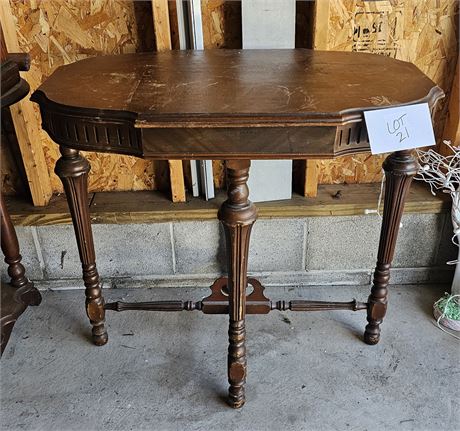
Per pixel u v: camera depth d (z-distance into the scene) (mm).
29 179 1622
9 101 1234
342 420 1309
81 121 1002
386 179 1348
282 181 1649
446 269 1781
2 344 1465
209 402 1367
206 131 958
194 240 1706
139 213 1634
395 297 1749
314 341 1565
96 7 1505
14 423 1311
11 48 1455
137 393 1396
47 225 1660
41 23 1513
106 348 1552
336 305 1496
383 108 985
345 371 1456
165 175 1740
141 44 1566
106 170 1725
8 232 1546
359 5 1521
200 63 1329
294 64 1313
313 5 1478
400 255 1760
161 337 1594
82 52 1565
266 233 1691
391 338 1572
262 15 1468
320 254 1740
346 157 1729
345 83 1142
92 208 1654
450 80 1637
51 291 1793
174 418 1323
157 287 1799
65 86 1140
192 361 1502
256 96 1048
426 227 1701
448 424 1293
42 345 1565
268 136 963
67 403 1368
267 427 1294
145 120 939
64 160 1281
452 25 1560
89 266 1447
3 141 1642
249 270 1768
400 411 1331
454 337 1572
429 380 1423
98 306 1499
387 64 1314
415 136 1011
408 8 1530
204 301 1486
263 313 1495
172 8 1519
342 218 1669
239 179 1060
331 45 1582
